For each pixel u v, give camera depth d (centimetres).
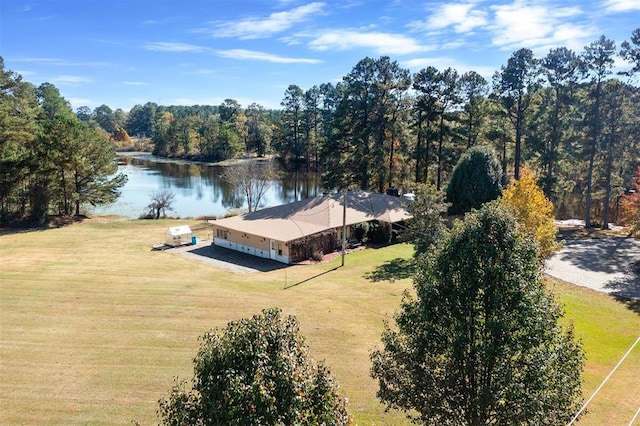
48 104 8525
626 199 3559
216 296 2205
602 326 1752
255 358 616
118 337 1744
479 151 3173
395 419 1223
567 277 2366
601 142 3891
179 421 625
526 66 4075
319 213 3319
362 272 2611
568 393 829
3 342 1702
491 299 821
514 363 827
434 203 2595
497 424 823
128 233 3841
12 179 4109
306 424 613
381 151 4662
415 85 4522
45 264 2788
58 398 1337
